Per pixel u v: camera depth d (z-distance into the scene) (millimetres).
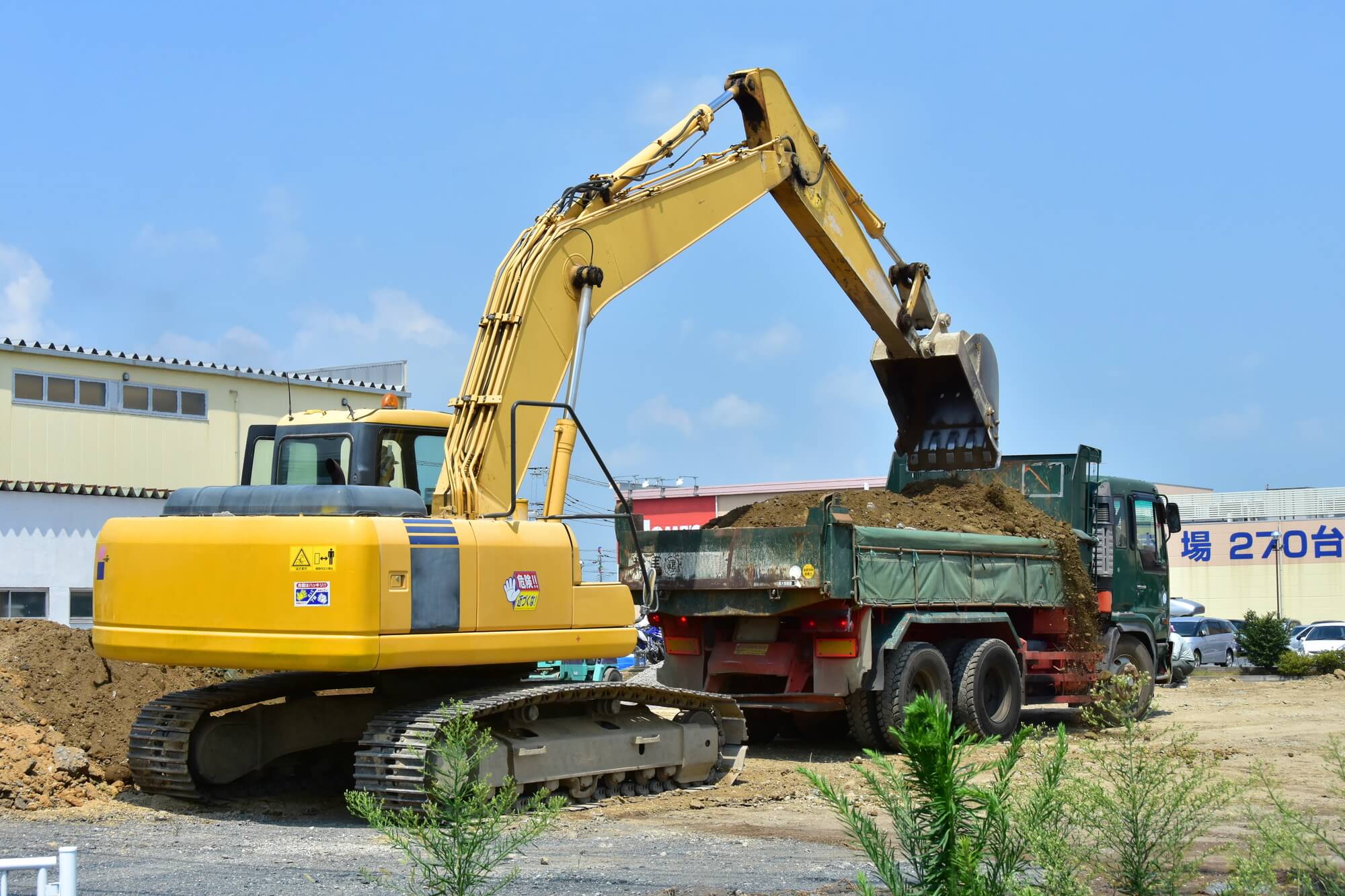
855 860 7625
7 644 11664
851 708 12602
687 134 12398
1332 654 29531
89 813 9016
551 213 10805
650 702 10641
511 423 9695
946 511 14602
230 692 9969
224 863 7344
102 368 26797
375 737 8727
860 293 15094
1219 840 7797
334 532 8445
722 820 9242
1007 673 13836
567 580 9734
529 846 8086
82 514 23734
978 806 3805
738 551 12188
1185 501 50562
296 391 29422
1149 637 16969
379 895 6477
